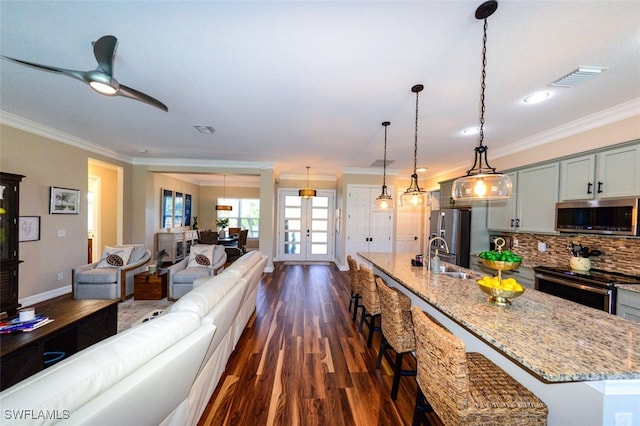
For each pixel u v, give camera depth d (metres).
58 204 4.01
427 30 1.65
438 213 5.11
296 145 4.47
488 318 1.49
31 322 2.06
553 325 1.40
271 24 1.62
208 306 1.65
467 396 1.14
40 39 1.81
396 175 6.65
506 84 2.29
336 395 2.03
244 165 6.08
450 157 5.06
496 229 4.14
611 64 1.96
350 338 2.99
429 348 1.32
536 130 3.42
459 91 2.44
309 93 2.54
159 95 2.63
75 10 1.52
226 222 9.79
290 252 7.92
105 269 4.01
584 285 2.56
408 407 1.91
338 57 1.96
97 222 6.06
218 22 1.61
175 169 5.93
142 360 1.07
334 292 4.79
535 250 3.75
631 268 2.66
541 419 1.19
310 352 2.66
